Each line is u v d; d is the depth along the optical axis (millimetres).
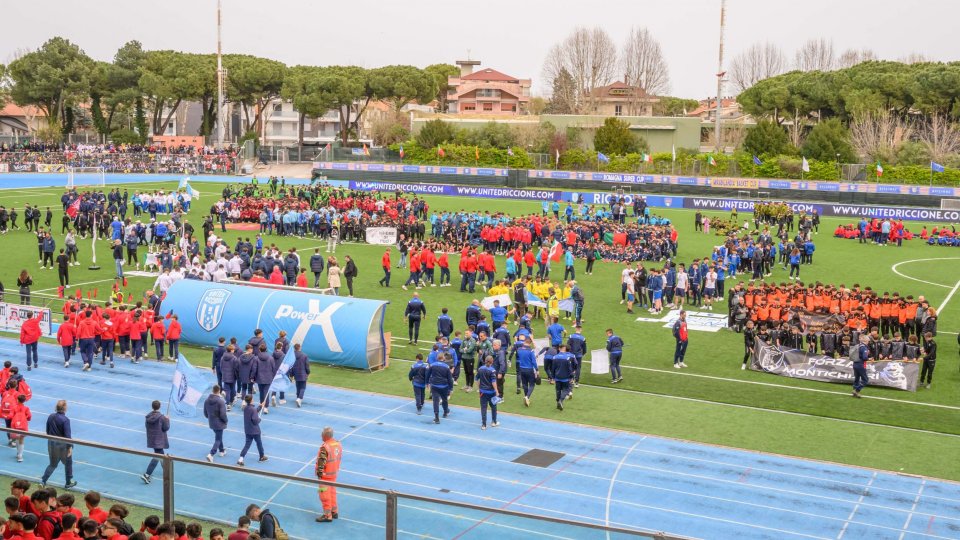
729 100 199000
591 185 102438
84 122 156750
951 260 63969
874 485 24797
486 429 28969
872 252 67312
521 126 122812
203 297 38750
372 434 28312
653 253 60375
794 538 21469
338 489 16828
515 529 15367
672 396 32812
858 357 32781
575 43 165375
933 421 30281
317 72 135250
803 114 135250
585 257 61875
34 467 19688
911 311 40062
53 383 33219
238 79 133125
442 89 194625
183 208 80312
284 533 16688
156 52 139500
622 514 22641
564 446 27500
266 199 75562
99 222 66812
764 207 77875
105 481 19016
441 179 106875
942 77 114625
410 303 39531
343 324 35719
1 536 15539
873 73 124938
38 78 132500
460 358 33906
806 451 27359
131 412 30141
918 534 21797
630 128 125688
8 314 41281
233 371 30422
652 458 26578
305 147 133250
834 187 94000
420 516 16125
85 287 50000
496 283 42500
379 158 117125
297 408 30891
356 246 65250
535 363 31062
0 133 156375
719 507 23188
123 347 36969
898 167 99375
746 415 30734
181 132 170500
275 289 39062
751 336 36531
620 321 44469
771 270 59156
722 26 109438
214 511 17969
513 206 91500
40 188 94688
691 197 92312
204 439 27656
